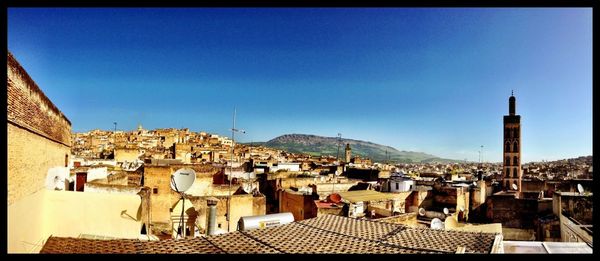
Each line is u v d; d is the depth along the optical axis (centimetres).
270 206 4231
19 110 1001
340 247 1323
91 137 12512
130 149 5934
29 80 1103
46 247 1216
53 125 1544
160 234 2422
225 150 9831
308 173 6234
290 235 1466
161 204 2650
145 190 2080
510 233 3859
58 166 1747
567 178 6981
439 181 5928
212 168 3588
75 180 2241
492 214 4425
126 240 1358
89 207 1590
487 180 7400
